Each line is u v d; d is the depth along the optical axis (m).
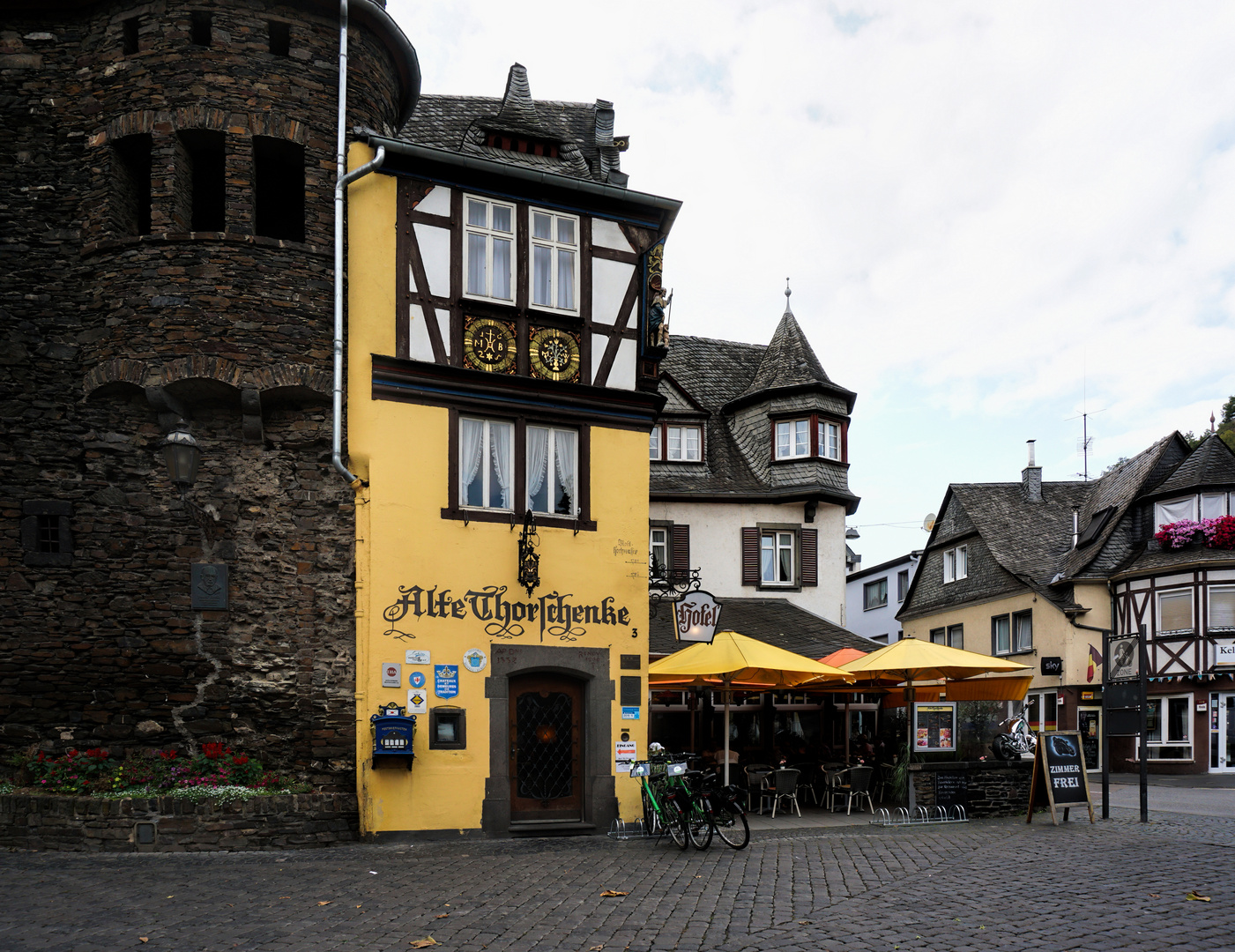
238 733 12.09
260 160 13.55
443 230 13.41
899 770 16.34
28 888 8.68
